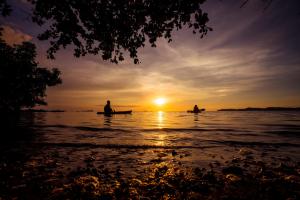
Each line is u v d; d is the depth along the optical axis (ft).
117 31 20.90
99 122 95.71
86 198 12.32
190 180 15.69
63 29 20.02
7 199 12.09
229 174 17.44
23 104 59.31
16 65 52.80
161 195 12.85
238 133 51.29
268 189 13.70
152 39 21.35
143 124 84.69
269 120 114.93
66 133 50.47
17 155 25.36
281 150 29.58
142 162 22.30
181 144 34.73
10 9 18.88
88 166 20.49
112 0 18.70
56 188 13.98
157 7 18.40
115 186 14.43
